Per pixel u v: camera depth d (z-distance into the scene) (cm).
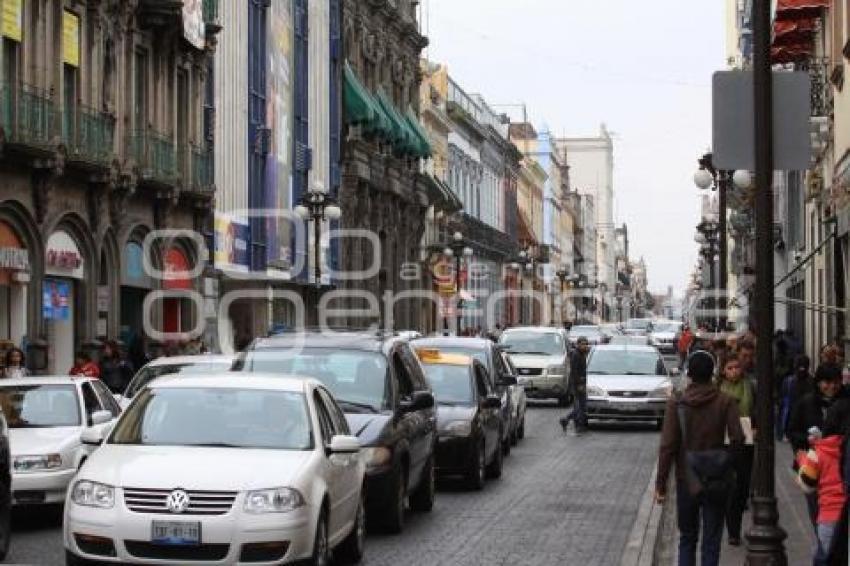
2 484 1772
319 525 1576
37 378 2481
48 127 3944
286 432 1664
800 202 5719
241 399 1709
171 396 1717
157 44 5006
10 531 1939
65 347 4316
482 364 3089
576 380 4247
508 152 14150
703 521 1558
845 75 3734
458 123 11369
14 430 2308
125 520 1481
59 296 4247
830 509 1343
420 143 9112
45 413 2372
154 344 4950
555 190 18188
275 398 1711
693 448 1551
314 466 1596
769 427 1527
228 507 1492
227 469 1532
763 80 1563
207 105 5550
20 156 3812
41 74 4050
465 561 1877
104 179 4359
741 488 1958
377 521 2095
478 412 2775
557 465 3294
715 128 1605
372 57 8444
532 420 4850
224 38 5706
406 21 9094
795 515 2266
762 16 1564
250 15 6072
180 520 1478
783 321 6925
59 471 2217
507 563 1869
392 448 2055
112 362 3822
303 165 6888
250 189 6044
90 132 4306
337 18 7650
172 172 4972
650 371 4562
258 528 1487
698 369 1567
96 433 1684
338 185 7581
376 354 2231
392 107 8700
